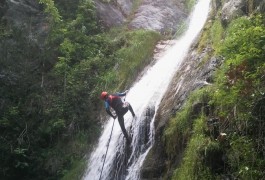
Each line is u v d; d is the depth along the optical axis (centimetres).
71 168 1059
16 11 1405
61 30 1352
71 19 1438
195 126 654
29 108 1212
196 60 874
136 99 1048
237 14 792
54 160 1105
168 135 740
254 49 592
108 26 1462
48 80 1275
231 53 643
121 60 1267
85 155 1068
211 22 1000
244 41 624
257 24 668
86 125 1152
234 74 612
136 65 1225
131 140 906
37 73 1296
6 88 1243
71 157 1086
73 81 1232
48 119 1184
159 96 949
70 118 1166
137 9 1574
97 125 1124
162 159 753
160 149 770
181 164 660
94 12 1447
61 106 1186
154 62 1205
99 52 1320
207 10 1356
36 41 1346
